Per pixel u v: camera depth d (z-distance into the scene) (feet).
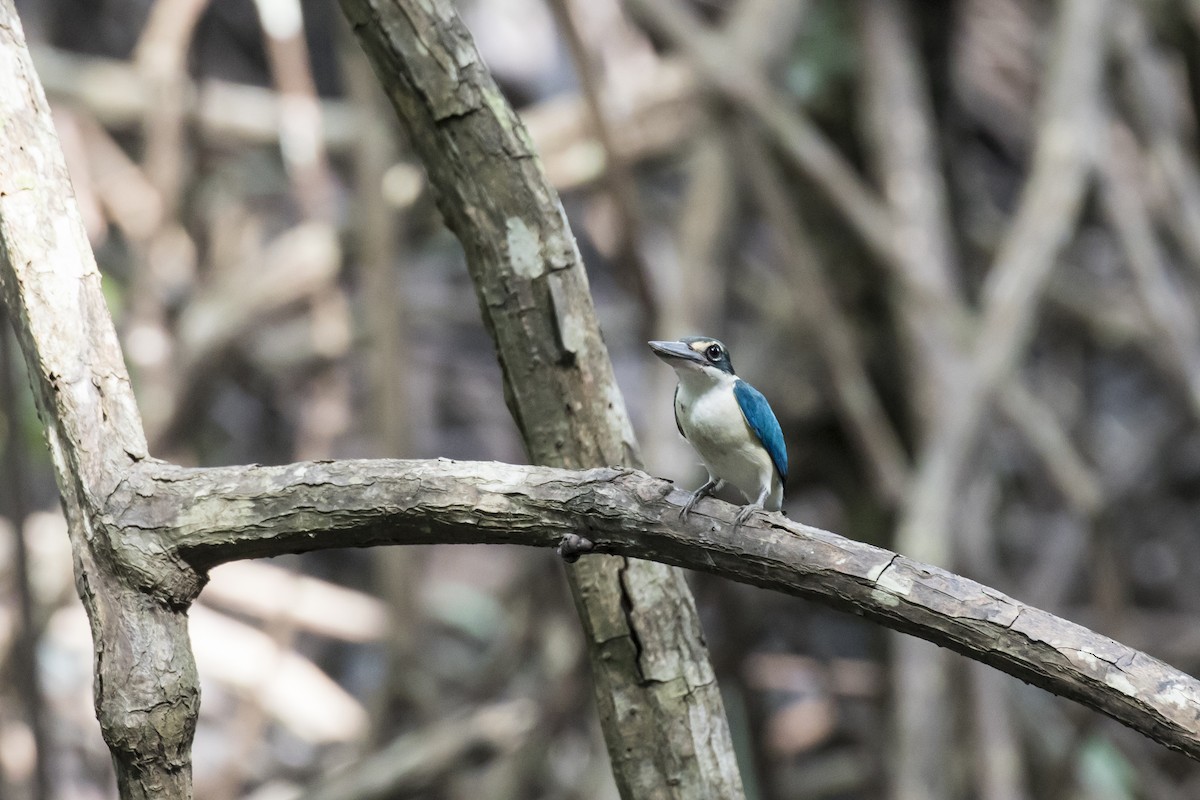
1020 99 58.39
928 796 32.45
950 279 39.32
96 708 14.56
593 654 17.90
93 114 48.11
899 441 43.06
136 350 44.80
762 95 40.06
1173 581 57.98
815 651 57.52
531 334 17.40
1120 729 45.29
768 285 47.37
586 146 44.88
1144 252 39.63
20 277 15.20
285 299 46.21
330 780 40.01
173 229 47.26
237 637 47.32
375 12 17.10
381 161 43.86
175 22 48.24
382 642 48.32
